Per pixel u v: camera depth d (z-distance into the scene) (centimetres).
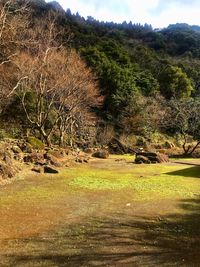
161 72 5544
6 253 733
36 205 1166
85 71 3394
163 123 4269
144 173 2028
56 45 3312
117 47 5256
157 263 682
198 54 7881
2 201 1206
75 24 5731
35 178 1705
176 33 9412
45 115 3212
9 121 3303
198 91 5712
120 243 803
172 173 2036
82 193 1391
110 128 4100
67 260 697
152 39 8706
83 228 920
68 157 2541
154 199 1302
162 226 948
